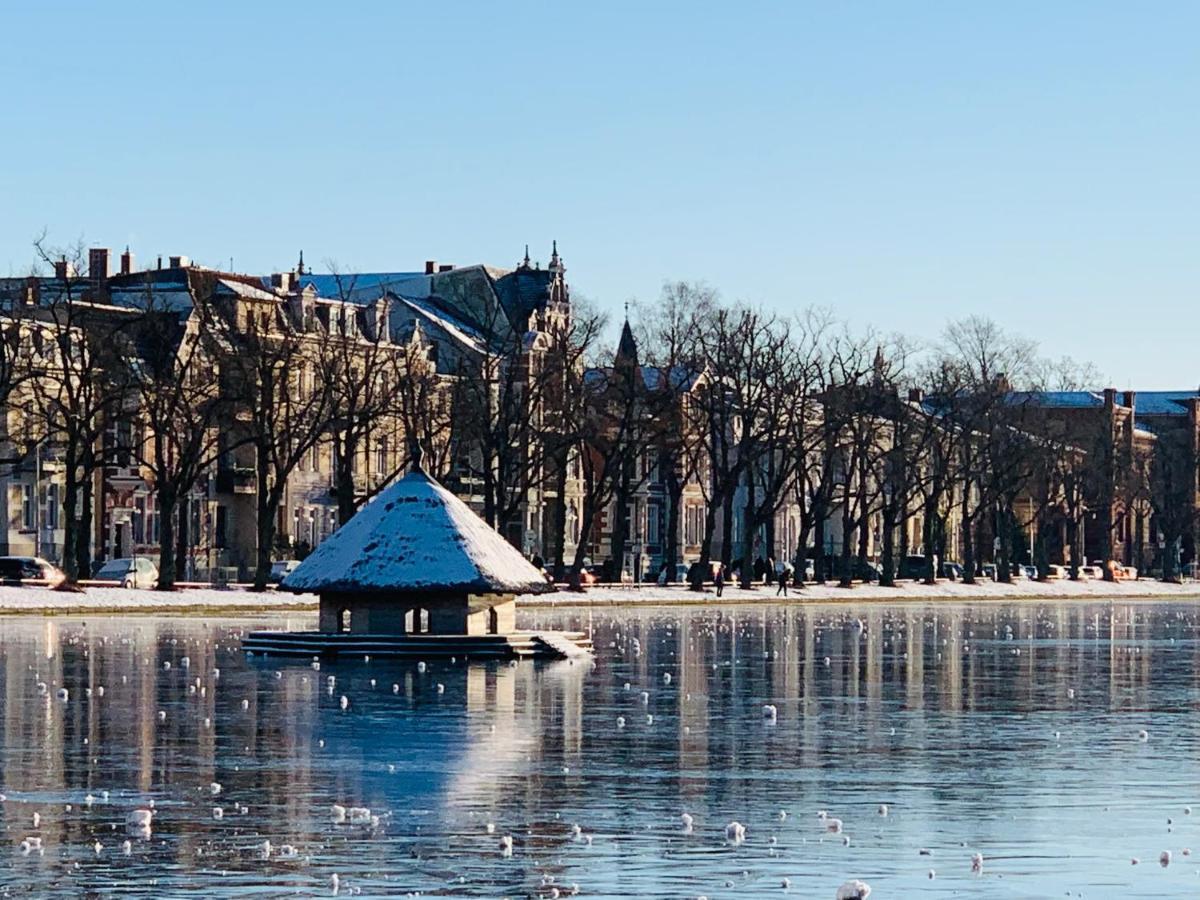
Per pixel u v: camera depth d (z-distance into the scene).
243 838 39.84
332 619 89.75
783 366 192.25
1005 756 53.66
